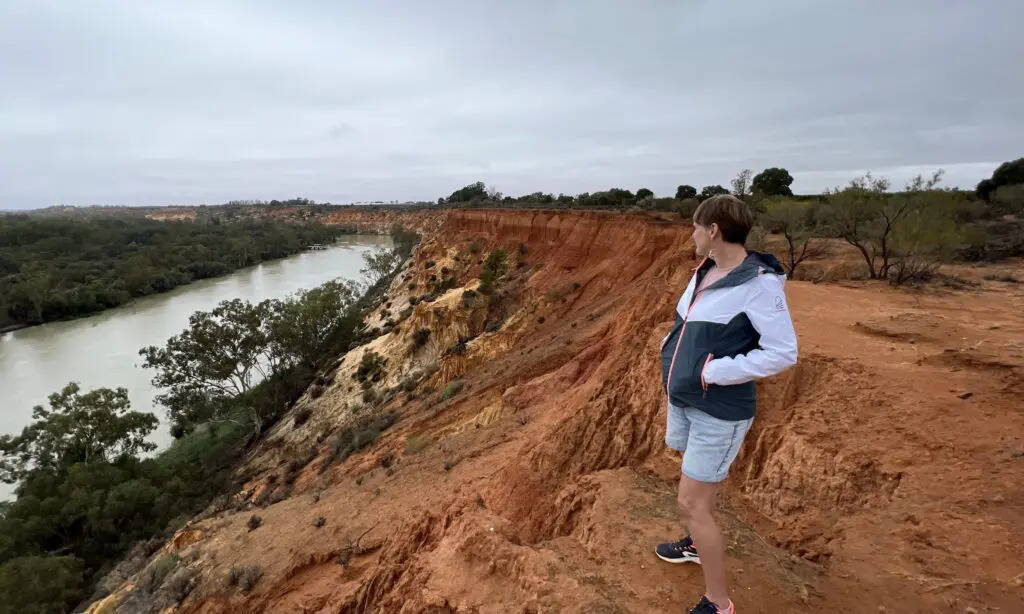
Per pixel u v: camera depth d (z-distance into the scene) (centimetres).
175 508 2625
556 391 1869
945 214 2059
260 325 4347
